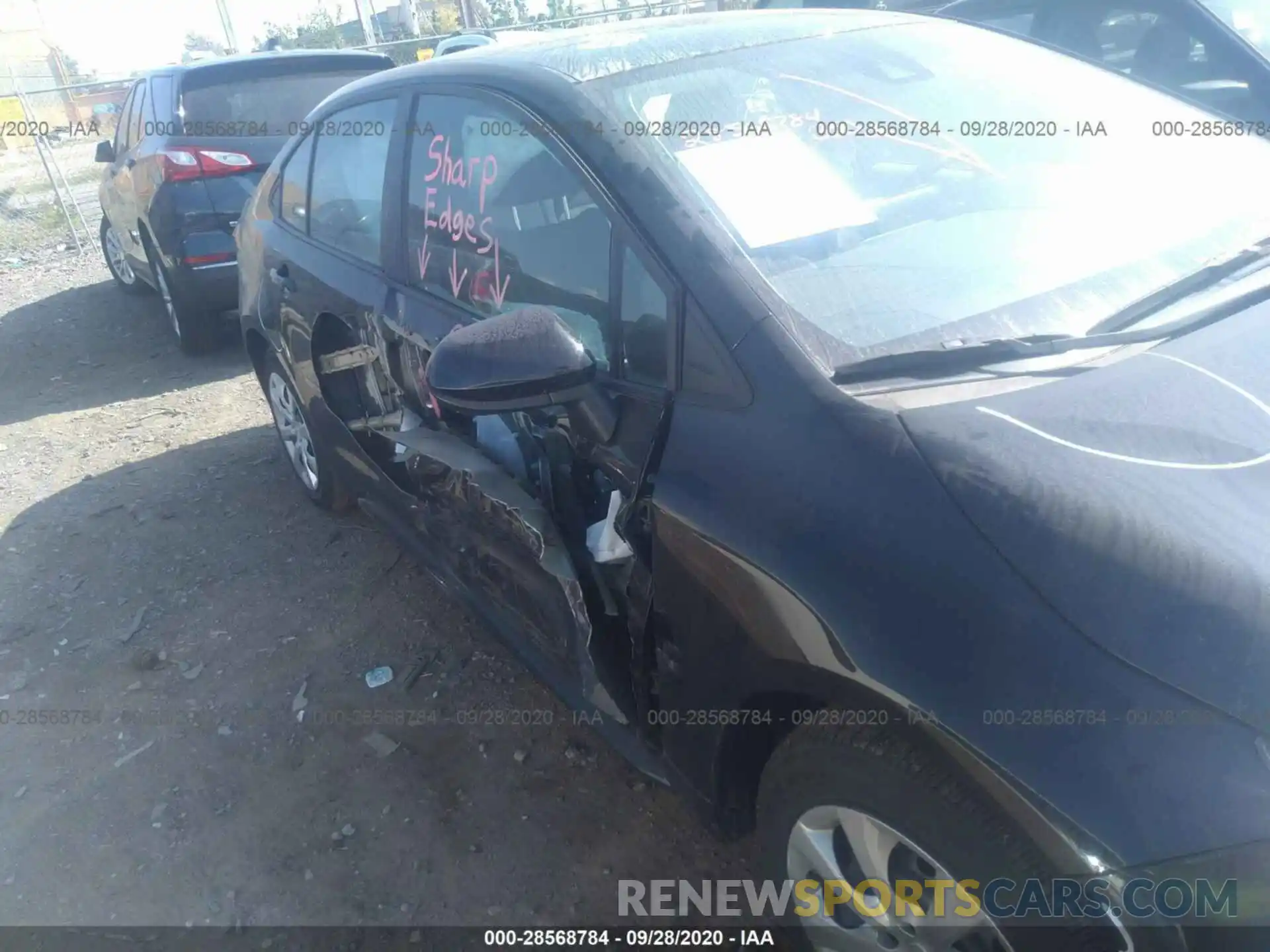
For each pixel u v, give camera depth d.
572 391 1.96
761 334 1.84
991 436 1.65
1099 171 2.42
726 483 1.80
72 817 2.85
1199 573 1.43
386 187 2.98
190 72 6.00
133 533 4.34
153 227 6.11
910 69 2.58
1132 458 1.60
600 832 2.58
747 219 2.05
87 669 3.48
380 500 3.41
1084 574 1.46
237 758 2.99
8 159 20.97
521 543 2.38
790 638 1.66
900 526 1.59
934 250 2.12
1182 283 2.07
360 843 2.64
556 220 2.25
